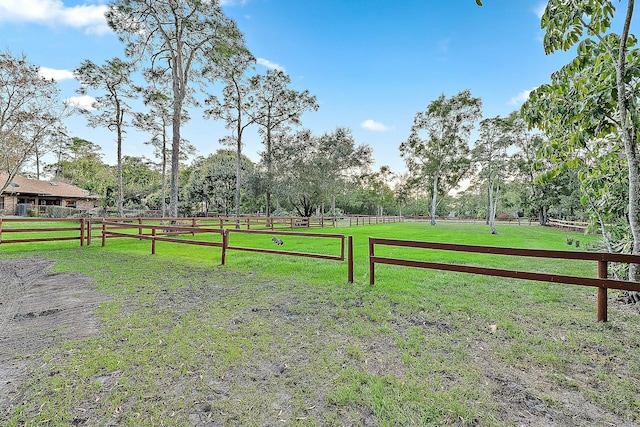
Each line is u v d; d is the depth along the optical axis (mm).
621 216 4730
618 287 3129
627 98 3604
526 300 4219
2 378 2279
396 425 1810
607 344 2840
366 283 5066
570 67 4074
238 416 1892
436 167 26141
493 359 2598
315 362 2553
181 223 17266
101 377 2303
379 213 51844
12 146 15773
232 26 15875
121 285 4953
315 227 22062
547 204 27000
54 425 1794
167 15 15281
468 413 1911
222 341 2930
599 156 4797
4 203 28234
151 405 1986
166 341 2920
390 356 2656
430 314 3660
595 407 1975
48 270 6020
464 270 3916
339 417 1885
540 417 1879
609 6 3484
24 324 3348
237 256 7906
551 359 2586
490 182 16656
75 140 41281
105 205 35562
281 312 3740
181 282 5152
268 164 24984
